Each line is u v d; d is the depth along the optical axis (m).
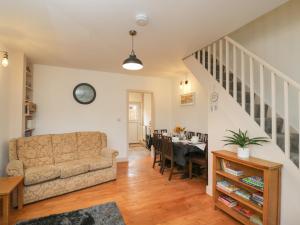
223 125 2.72
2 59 2.87
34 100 4.18
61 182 2.94
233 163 2.56
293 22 2.59
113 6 1.94
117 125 5.04
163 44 2.97
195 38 2.75
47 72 4.31
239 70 3.21
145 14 2.10
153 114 5.60
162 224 2.17
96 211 2.37
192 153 3.70
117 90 5.06
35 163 3.14
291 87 2.59
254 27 3.14
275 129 2.05
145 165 4.71
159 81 5.66
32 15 2.12
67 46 3.08
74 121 4.57
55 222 2.12
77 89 4.58
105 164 3.45
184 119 5.17
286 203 1.92
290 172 1.89
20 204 2.50
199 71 3.27
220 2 1.87
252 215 2.15
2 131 2.97
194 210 2.49
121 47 3.12
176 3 1.88
